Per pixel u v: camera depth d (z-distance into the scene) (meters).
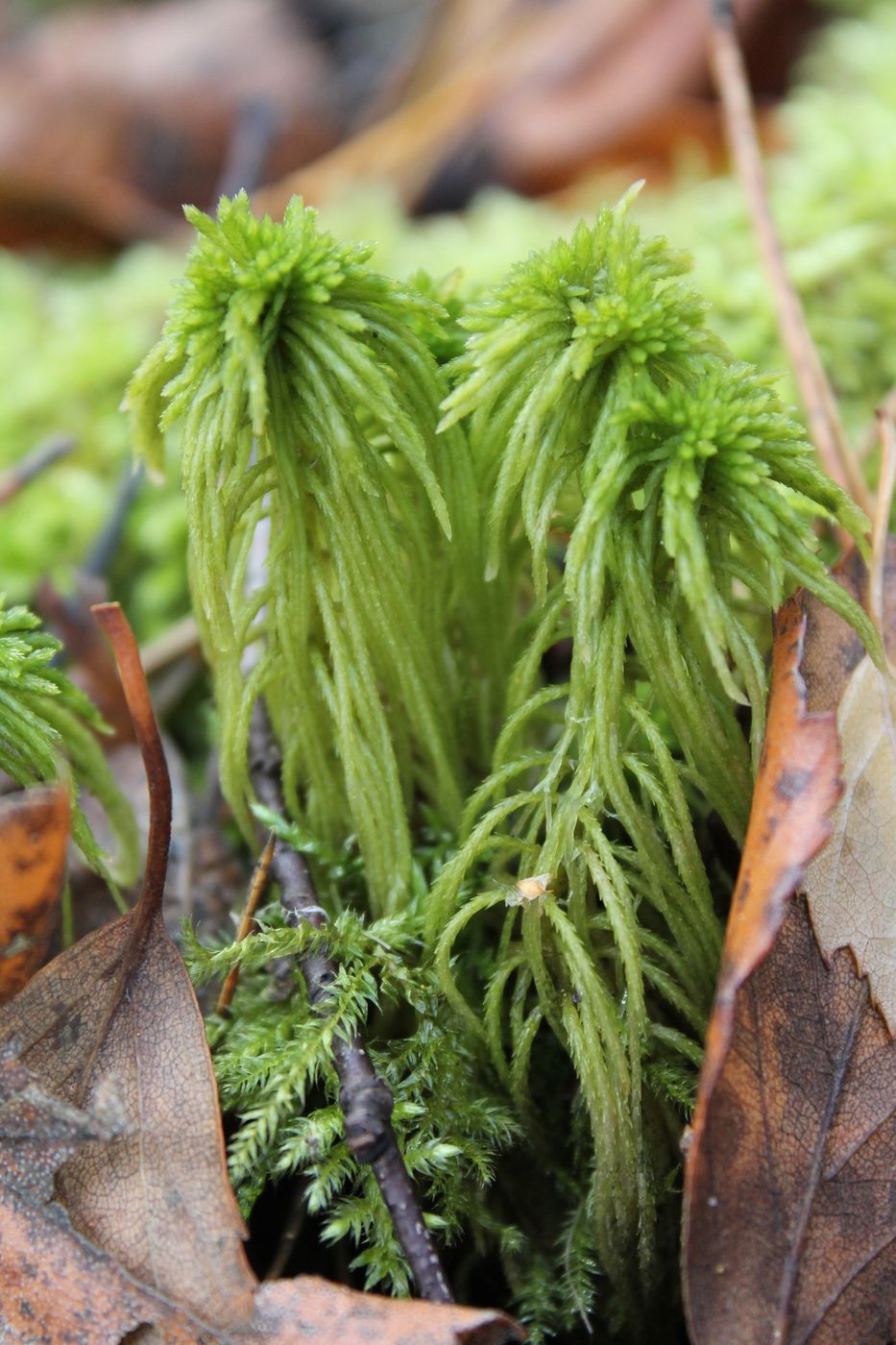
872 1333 0.21
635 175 0.44
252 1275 0.21
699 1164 0.21
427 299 0.22
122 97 0.47
